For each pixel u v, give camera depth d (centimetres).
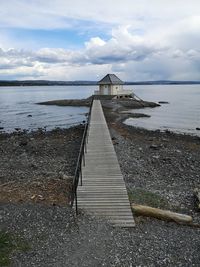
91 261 986
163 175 1931
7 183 1652
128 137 3178
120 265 974
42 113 6256
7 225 1161
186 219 1248
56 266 962
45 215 1230
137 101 7075
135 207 1299
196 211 1388
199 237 1152
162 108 6881
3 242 1066
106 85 7156
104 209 1295
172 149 2684
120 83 7225
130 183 1706
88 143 2400
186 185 1756
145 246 1076
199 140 3216
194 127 4409
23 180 1720
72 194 1437
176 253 1042
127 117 5125
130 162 2136
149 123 4659
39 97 12256
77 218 1224
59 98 11375
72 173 1927
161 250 1057
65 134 3412
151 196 1515
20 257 1000
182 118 5300
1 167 2152
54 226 1166
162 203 1448
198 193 1501
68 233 1129
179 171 2036
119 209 1298
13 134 3747
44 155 2486
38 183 1614
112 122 4231
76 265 966
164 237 1141
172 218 1256
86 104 7444
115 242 1091
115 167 1788
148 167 2089
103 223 1203
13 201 1363
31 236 1105
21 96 13225
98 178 1611
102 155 2047
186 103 8500
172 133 3700
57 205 1323
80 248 1048
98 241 1089
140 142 2958
